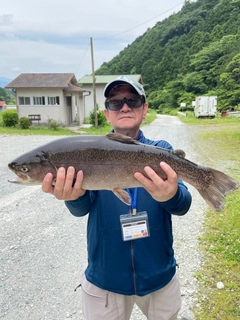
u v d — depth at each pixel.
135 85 2.15
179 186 2.03
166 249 2.10
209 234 4.83
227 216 5.44
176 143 15.64
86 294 2.14
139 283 2.01
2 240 4.89
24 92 26.48
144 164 1.99
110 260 2.02
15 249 4.61
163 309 2.13
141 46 110.44
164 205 1.87
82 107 32.03
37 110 26.75
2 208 6.36
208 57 70.12
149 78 94.50
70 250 4.59
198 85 68.81
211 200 2.15
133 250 2.00
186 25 100.50
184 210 1.97
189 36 95.12
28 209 6.31
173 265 2.16
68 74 28.47
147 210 2.04
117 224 2.02
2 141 16.62
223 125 28.05
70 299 3.50
